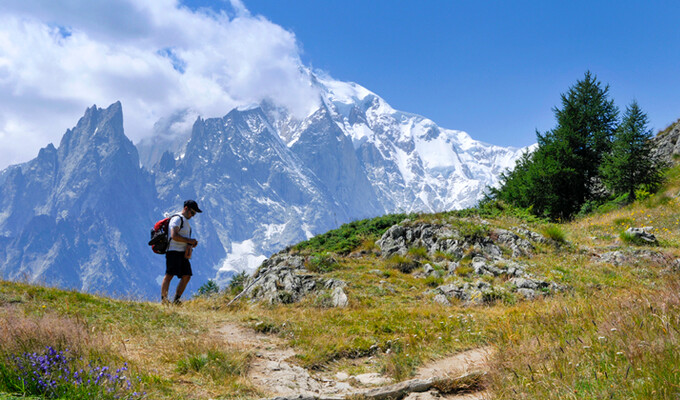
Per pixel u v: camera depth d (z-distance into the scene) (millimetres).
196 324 8461
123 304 8758
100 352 5461
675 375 3992
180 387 5109
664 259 14633
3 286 8164
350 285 13000
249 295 12664
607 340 5352
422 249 16375
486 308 10922
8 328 5207
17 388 4219
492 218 21953
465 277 13828
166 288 9953
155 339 6938
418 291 12883
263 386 5695
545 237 17484
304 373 6543
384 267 15523
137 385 4797
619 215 25109
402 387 5555
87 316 7398
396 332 8844
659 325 5309
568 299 10102
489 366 5691
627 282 12492
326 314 10188
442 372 6559
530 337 6762
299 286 12836
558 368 4832
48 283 9172
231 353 6484
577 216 28547
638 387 4004
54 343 5164
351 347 7820
